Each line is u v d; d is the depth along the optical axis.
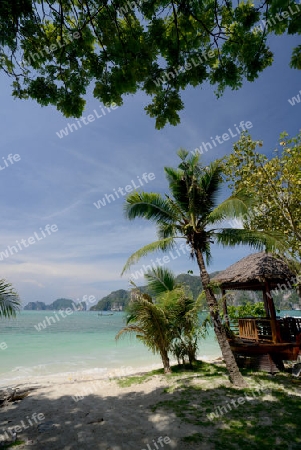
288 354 11.09
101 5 4.35
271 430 6.13
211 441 5.73
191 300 13.52
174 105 5.09
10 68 4.73
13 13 4.03
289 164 11.16
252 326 12.37
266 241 9.38
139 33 4.58
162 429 6.45
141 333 13.39
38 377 15.12
